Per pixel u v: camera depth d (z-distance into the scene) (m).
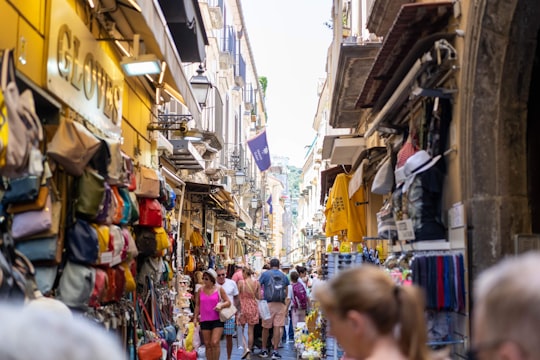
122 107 7.75
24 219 4.54
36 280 4.95
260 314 13.82
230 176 30.06
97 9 6.52
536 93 6.23
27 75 4.64
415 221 6.70
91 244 5.39
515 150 5.93
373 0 10.43
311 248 50.25
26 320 1.25
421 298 2.77
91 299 5.54
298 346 13.12
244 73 41.34
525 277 1.57
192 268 17.08
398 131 8.70
